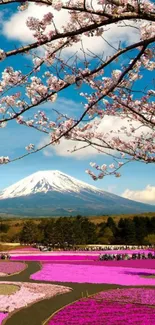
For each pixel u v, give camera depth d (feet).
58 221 291.99
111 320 65.46
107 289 99.30
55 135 25.52
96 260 184.75
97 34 18.19
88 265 162.30
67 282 113.60
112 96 29.84
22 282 112.68
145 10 16.24
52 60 18.86
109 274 130.21
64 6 16.07
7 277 126.41
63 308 75.25
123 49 17.63
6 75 19.17
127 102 30.89
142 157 29.84
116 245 290.15
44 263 173.37
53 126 27.12
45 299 85.66
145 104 31.32
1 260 189.16
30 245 282.15
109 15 16.34
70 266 158.92
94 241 295.48
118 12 16.21
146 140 32.78
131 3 16.12
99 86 27.09
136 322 63.62
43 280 118.42
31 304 79.05
